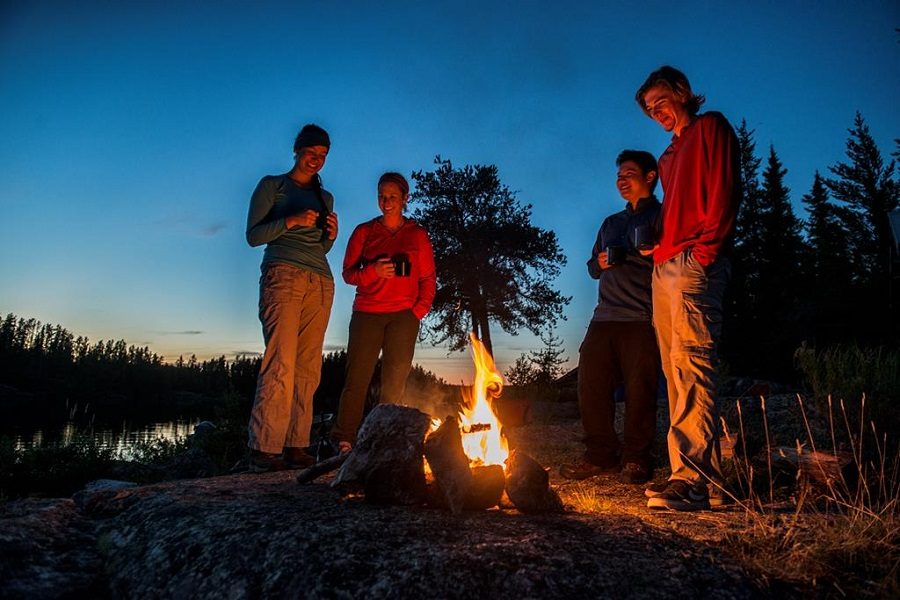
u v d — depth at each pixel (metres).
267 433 3.48
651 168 3.70
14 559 1.89
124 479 6.40
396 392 4.12
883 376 4.55
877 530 1.94
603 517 2.22
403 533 1.89
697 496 2.47
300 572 1.64
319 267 3.84
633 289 3.48
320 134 4.02
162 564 1.85
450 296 25.08
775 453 3.38
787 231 29.84
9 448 6.57
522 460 2.38
